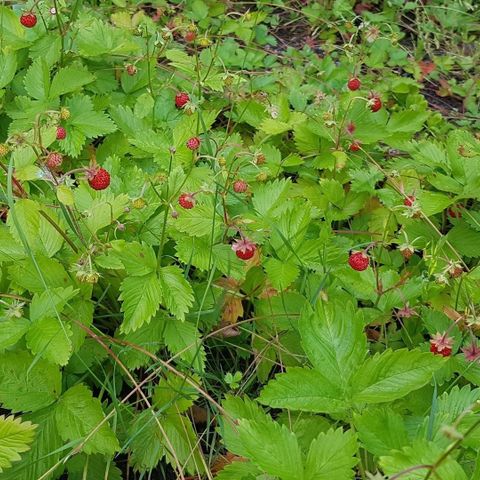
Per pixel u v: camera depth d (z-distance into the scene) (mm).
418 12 739
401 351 288
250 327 407
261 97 539
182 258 368
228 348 403
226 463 349
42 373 316
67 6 592
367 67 662
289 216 384
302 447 332
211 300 391
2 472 299
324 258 387
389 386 285
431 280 419
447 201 431
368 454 332
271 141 526
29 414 312
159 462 364
